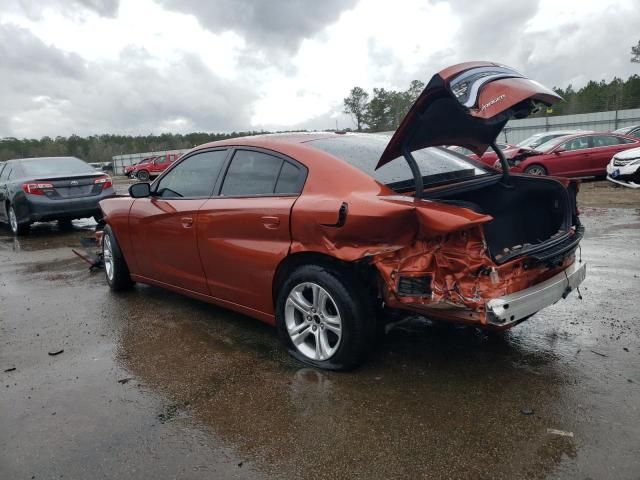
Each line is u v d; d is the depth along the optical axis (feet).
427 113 9.23
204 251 12.91
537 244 9.95
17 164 33.47
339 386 10.18
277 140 12.29
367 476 7.55
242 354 11.94
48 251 26.58
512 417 8.87
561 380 10.10
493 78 8.84
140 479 7.72
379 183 10.19
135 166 122.52
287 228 10.78
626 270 17.33
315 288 10.64
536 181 11.86
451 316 9.11
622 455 7.74
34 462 8.20
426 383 10.17
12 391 10.64
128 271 16.99
